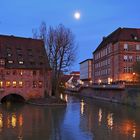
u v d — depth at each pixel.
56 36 97.88
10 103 94.81
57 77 98.56
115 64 115.25
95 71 148.38
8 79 97.75
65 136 41.06
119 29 120.06
